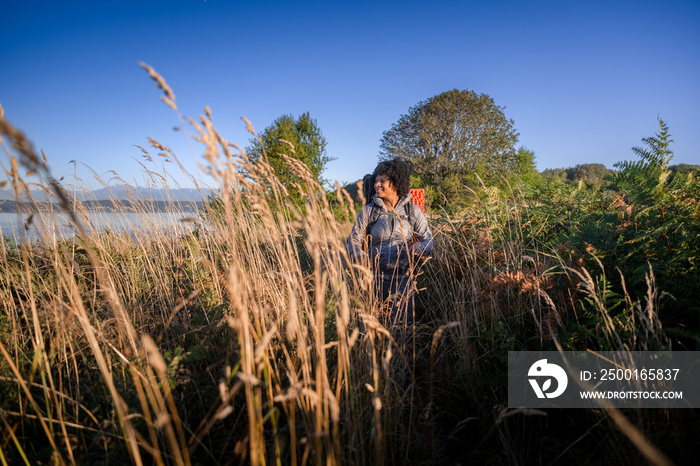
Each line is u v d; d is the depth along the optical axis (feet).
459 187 65.16
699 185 8.79
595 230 7.50
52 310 5.84
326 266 4.47
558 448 4.98
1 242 6.86
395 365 6.51
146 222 10.36
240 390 5.19
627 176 7.60
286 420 4.93
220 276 7.51
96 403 5.16
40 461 4.33
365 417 5.34
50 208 6.09
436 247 11.60
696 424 4.17
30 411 5.19
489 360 6.75
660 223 7.00
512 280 6.91
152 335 6.91
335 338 6.45
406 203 8.13
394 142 106.83
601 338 5.32
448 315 8.21
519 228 10.16
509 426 5.75
